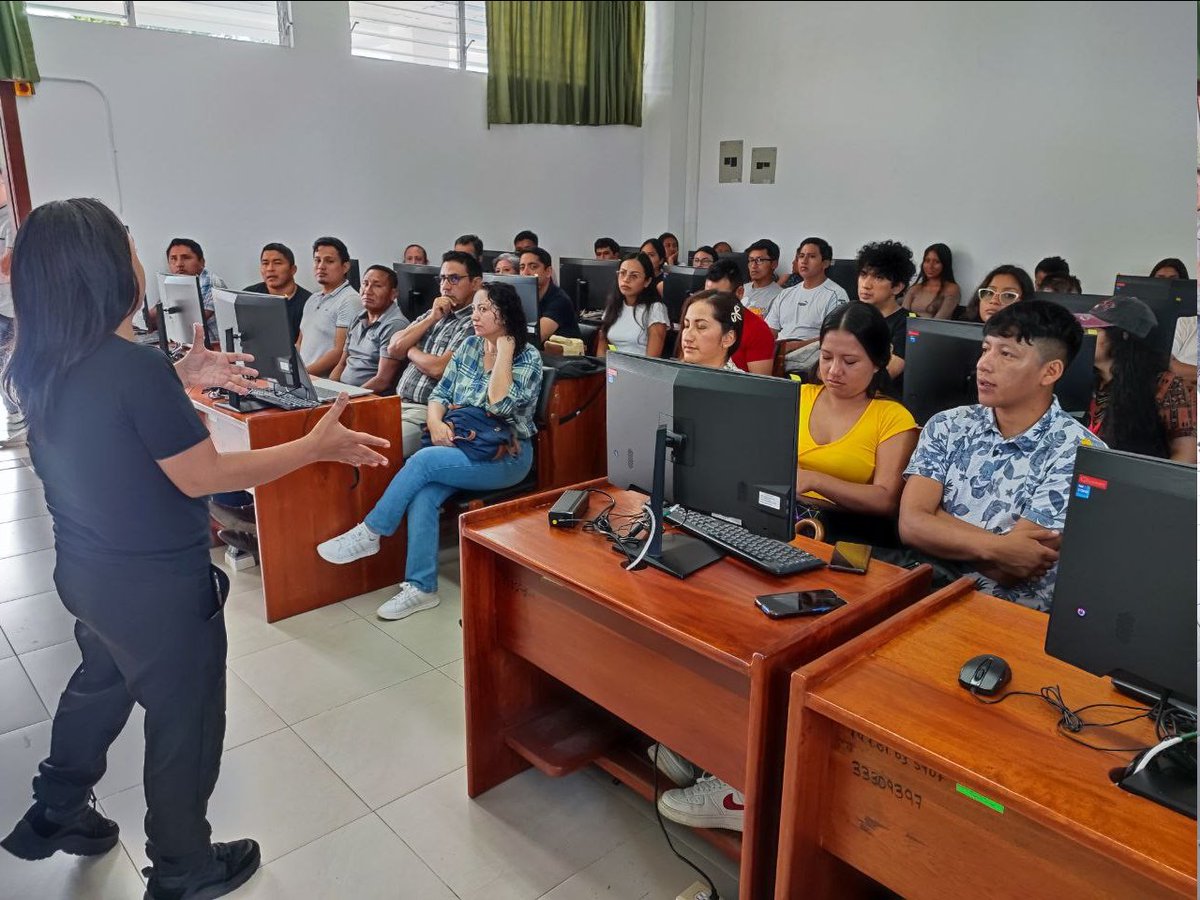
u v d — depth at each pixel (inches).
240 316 113.3
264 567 106.9
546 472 131.7
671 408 63.4
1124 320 93.1
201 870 61.8
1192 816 36.2
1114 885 37.9
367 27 237.9
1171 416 92.0
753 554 63.4
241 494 118.5
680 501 64.8
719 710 56.4
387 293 151.1
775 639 52.2
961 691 46.3
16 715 87.0
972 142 221.8
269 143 224.2
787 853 49.3
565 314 176.1
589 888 65.0
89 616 55.4
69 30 191.3
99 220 50.9
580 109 277.1
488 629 73.8
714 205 288.7
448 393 123.1
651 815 73.5
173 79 207.0
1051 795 37.8
